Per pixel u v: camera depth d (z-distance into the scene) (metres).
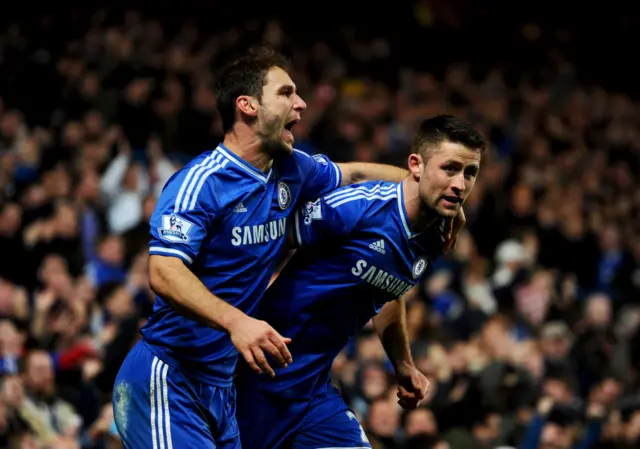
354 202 16.12
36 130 48.09
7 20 61.62
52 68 51.72
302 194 16.33
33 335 29.44
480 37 72.50
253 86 15.24
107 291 32.47
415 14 73.12
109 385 26.84
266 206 15.46
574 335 39.34
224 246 15.15
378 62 65.06
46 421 26.05
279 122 15.30
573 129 62.53
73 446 25.47
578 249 47.28
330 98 55.03
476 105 62.19
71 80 51.72
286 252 18.22
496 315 34.44
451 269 41.41
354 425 17.36
